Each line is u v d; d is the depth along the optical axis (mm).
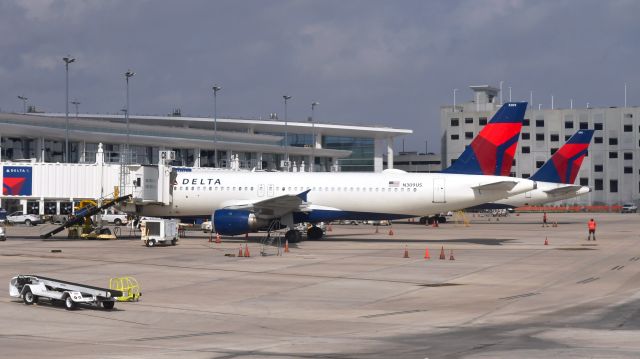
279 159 176500
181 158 150250
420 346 22641
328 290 35781
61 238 70188
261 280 39156
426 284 38031
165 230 60062
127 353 21656
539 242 67625
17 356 21062
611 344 22656
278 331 25641
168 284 37469
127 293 32750
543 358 20562
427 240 69875
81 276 40000
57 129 120375
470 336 24328
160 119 184500
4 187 67938
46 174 68250
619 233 83750
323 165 193625
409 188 64625
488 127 64562
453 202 64375
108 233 70750
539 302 32000
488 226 103188
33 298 30938
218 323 27281
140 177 66812
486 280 39656
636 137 199250
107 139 129750
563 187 107625
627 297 33312
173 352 21844
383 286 37188
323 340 23844
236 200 66438
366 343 23234
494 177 64312
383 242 66625
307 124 189875
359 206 65250
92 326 26625
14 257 49938
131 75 105312
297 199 59938
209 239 66875
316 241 67500
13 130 113688
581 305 31016
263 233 76750
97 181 68188
